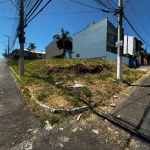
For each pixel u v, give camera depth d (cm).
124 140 333
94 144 316
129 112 483
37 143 311
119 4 831
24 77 888
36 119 407
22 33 974
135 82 894
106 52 2088
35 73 1011
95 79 825
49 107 446
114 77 904
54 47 3794
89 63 1148
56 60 1343
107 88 681
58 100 502
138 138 343
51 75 909
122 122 416
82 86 647
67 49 3488
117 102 569
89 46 2436
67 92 576
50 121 389
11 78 1029
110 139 335
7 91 676
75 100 493
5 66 2164
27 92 613
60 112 429
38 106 471
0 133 339
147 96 637
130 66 2023
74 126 382
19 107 489
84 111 459
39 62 1393
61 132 354
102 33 2180
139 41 3384
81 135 346
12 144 304
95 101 530
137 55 2659
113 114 465
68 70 997
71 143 316
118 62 853
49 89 620
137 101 582
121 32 843
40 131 353
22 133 343
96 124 398
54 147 302
